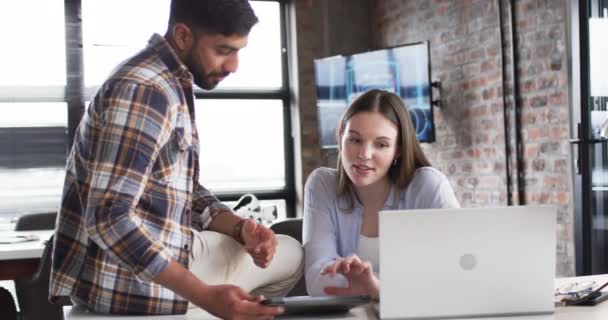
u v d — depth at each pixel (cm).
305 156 596
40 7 557
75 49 557
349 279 175
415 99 499
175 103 165
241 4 169
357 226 223
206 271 190
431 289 152
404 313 152
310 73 596
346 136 214
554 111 409
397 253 151
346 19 601
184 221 172
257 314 150
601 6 379
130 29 575
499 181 452
